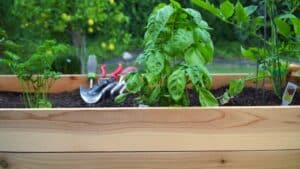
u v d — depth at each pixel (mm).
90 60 2053
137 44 4391
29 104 1681
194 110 1260
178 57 1518
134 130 1264
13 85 1944
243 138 1285
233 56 4297
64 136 1266
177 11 1460
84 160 1279
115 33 3805
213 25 3947
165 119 1260
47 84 1880
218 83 1974
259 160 1304
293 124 1293
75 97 1868
